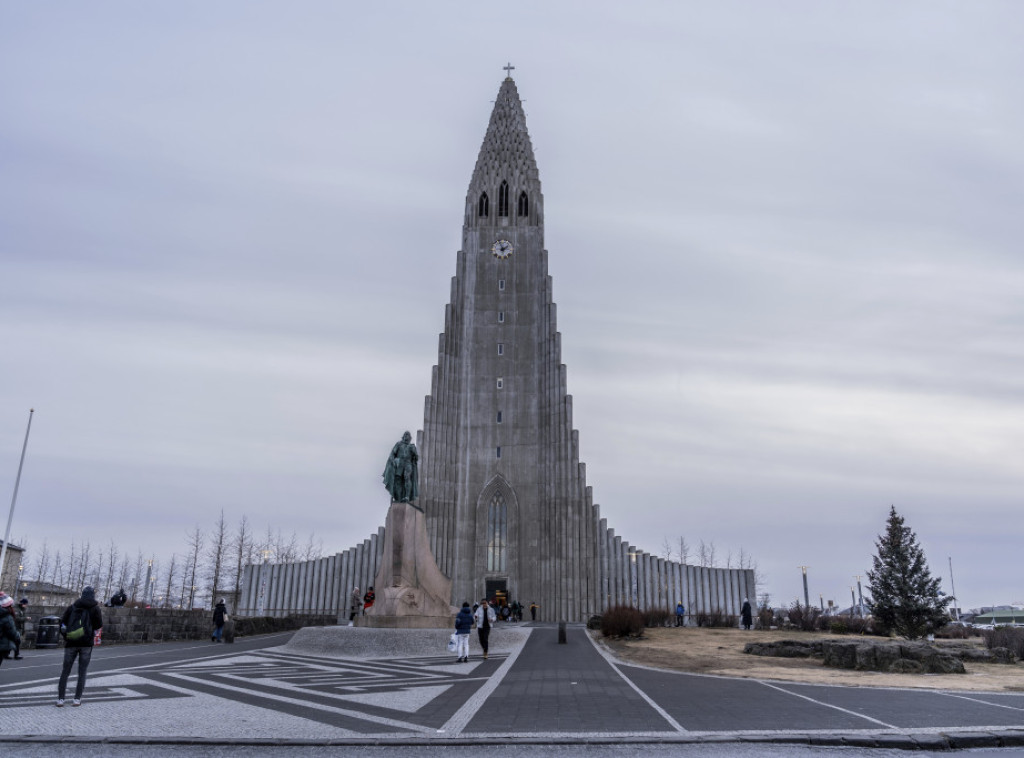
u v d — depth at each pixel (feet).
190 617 117.39
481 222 253.24
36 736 35.37
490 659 85.97
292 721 40.42
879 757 33.17
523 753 33.47
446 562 219.61
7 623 44.80
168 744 34.81
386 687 56.85
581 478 221.25
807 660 83.25
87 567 280.31
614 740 35.50
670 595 231.50
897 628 157.17
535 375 235.20
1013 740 36.04
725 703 48.21
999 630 108.27
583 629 157.99
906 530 164.45
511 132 264.52
